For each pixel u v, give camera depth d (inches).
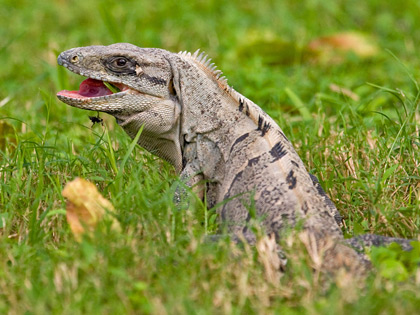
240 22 895.7
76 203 378.6
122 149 468.4
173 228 360.5
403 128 481.4
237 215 387.5
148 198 386.6
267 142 398.9
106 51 413.7
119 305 312.8
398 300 313.6
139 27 869.2
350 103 597.6
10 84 703.7
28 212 399.9
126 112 416.2
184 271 332.8
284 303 324.5
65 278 326.3
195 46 817.5
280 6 948.0
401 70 699.4
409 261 348.5
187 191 398.6
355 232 402.0
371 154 474.9
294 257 335.3
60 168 455.2
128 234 362.3
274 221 366.6
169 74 418.3
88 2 943.0
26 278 331.6
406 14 892.6
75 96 413.4
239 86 642.2
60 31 892.0
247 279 329.1
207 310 308.0
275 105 604.7
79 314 305.7
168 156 435.2
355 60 748.0
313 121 544.1
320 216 365.1
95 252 337.7
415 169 455.5
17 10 945.5
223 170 406.9
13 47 823.1
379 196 424.8
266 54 759.1
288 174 381.1
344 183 456.8
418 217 404.8
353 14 927.0
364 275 334.6
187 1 946.7
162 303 319.6
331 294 314.5
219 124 411.8
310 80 693.9
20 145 454.0
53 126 566.9
